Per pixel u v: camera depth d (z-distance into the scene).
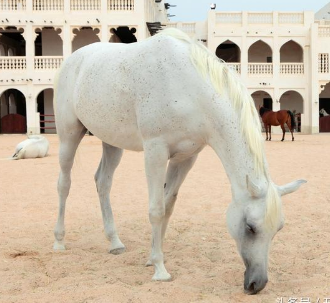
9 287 4.12
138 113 4.22
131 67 4.32
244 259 3.58
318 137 31.59
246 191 3.63
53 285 4.18
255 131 3.70
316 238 5.86
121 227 6.64
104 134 4.75
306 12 38.94
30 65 35.38
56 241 5.51
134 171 13.04
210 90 3.93
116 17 35.09
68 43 35.34
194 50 4.09
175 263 4.80
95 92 4.65
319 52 38.84
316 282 4.12
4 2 35.16
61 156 5.43
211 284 4.11
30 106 35.59
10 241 5.86
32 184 10.74
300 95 41.38
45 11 35.25
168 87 4.04
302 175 11.88
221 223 6.84
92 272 4.57
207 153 18.81
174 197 4.62
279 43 38.97
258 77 38.94
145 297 3.75
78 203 8.46
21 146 16.70
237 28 38.59
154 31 38.44
